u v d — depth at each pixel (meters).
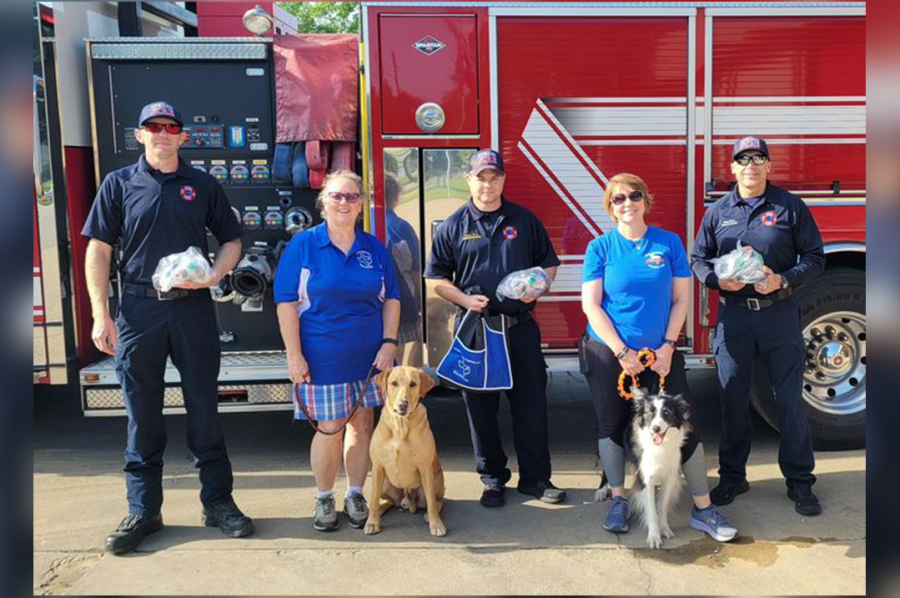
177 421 5.60
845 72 4.43
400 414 3.32
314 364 3.53
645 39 4.33
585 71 4.33
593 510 3.83
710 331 4.51
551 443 4.95
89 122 4.55
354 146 4.48
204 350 3.49
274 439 5.09
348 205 3.46
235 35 5.58
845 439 4.63
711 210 3.88
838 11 4.36
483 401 3.81
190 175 3.45
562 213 4.43
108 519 3.81
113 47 4.42
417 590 3.08
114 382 4.29
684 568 3.23
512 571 3.22
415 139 4.30
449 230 3.79
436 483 3.72
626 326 3.48
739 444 3.84
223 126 4.55
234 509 3.62
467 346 3.69
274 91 4.54
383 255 3.70
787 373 3.72
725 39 4.36
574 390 6.29
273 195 4.61
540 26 4.29
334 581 3.15
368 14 4.20
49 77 4.21
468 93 4.29
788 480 3.83
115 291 4.56
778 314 3.70
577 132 4.37
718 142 4.43
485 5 4.24
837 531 3.54
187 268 3.22
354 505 3.70
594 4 4.28
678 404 3.34
